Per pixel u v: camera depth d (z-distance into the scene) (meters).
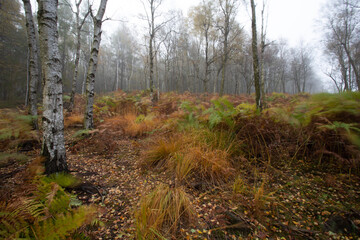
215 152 2.89
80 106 8.90
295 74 27.94
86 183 2.54
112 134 4.80
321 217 1.82
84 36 20.98
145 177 2.79
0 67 18.19
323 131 2.68
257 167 2.82
